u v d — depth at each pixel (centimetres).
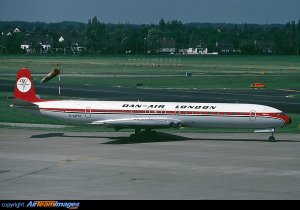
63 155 10325
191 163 9581
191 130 13962
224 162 9662
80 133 13400
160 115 12338
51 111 12719
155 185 7950
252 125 12181
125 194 7406
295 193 7469
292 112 17725
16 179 8325
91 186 7881
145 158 10044
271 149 11069
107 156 10238
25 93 12962
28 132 13475
